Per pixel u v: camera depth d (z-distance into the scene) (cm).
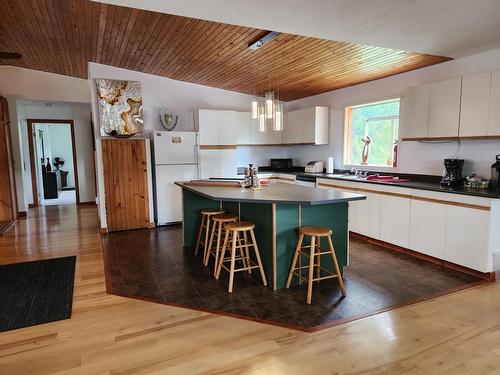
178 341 227
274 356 209
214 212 378
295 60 445
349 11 252
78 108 800
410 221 396
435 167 426
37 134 903
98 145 529
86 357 210
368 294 297
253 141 675
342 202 307
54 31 414
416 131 418
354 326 243
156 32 397
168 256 414
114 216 543
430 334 232
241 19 266
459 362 202
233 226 313
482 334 231
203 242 441
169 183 575
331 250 292
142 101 596
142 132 576
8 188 599
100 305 281
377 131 533
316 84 561
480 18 265
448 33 301
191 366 200
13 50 503
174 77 604
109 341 228
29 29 410
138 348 219
